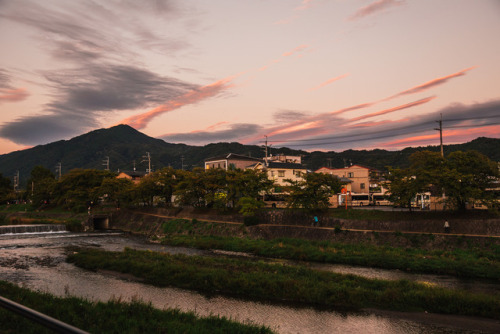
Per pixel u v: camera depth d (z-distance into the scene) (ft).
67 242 199.31
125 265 120.67
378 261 132.67
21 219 299.17
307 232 179.22
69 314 49.47
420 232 154.30
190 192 244.63
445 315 77.41
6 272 120.26
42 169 479.00
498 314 75.77
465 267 116.98
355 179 298.76
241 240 183.42
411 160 167.43
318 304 85.46
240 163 299.79
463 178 146.82
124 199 300.81
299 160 356.38
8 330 33.45
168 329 49.52
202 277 101.91
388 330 69.21
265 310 80.79
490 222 142.41
